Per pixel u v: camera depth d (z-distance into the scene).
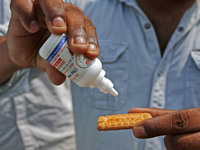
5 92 0.31
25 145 0.47
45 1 0.18
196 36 0.33
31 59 0.25
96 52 0.19
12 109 0.46
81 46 0.18
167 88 0.34
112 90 0.21
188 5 0.32
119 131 0.35
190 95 0.34
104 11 0.35
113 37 0.35
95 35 0.19
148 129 0.18
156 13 0.33
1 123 0.46
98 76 0.21
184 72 0.34
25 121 0.47
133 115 0.22
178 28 0.33
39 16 0.20
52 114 0.48
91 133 0.37
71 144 0.50
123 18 0.35
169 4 0.32
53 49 0.19
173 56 0.34
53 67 0.21
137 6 0.33
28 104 0.46
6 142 0.47
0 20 0.42
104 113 0.35
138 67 0.34
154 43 0.33
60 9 0.18
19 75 0.31
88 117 0.36
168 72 0.34
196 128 0.18
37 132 0.47
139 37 0.34
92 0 0.36
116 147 0.35
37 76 0.34
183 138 0.18
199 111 0.18
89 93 0.35
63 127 0.49
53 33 0.18
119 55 0.34
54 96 0.47
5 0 0.42
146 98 0.34
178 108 0.34
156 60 0.34
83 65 0.19
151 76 0.34
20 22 0.21
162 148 0.34
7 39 0.23
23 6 0.19
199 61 0.33
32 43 0.23
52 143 0.49
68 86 0.50
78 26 0.18
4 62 0.26
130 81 0.34
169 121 0.18
